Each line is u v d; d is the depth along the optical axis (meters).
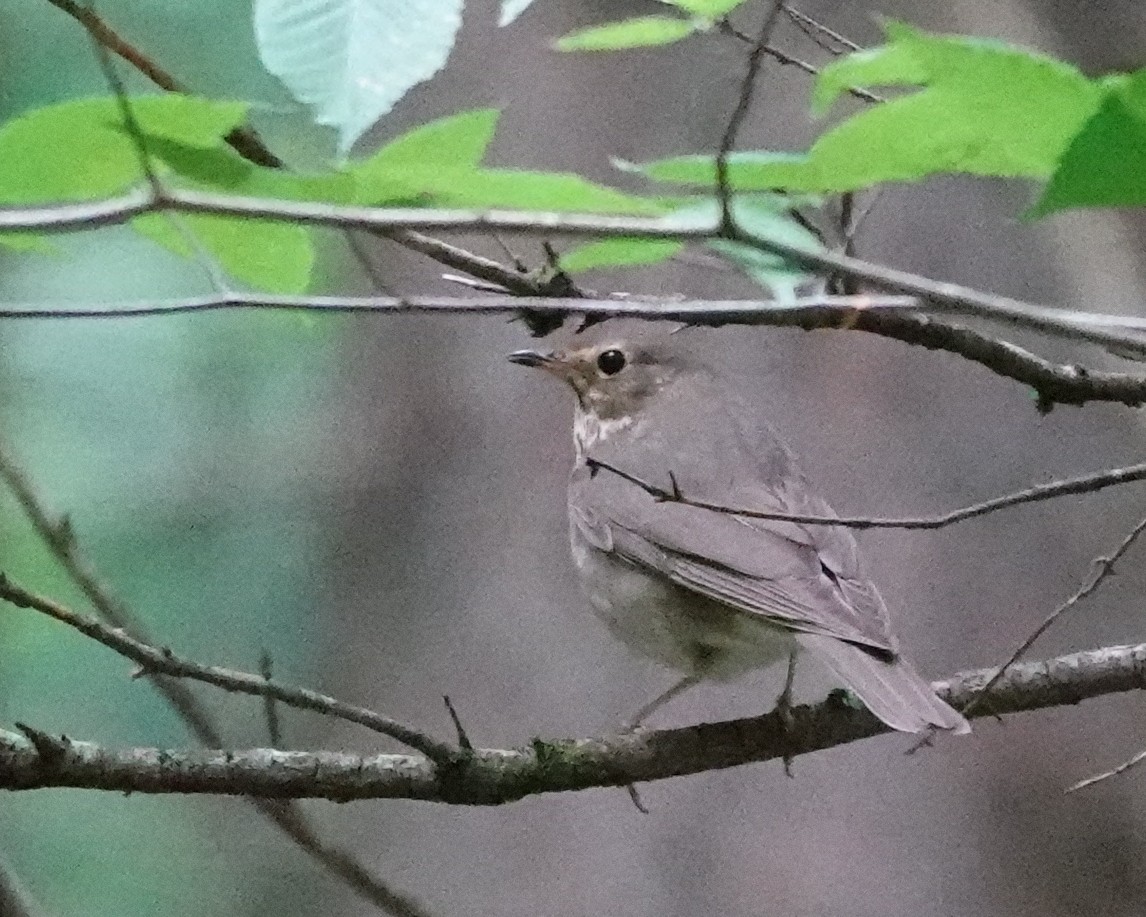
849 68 3.95
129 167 4.23
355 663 12.86
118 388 13.15
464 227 4.11
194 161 4.19
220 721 13.08
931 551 11.05
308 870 13.47
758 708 11.41
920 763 11.05
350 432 13.10
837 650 7.81
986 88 3.48
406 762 6.80
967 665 10.91
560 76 10.93
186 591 13.19
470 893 11.66
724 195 4.07
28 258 12.27
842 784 11.12
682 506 9.08
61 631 11.98
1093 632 10.90
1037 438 10.94
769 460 9.52
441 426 12.79
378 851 12.01
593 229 4.12
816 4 10.20
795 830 11.12
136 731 12.45
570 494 9.87
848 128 3.80
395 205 4.77
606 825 11.49
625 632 9.39
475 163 4.29
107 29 5.71
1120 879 10.77
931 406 11.06
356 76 3.62
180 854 13.46
